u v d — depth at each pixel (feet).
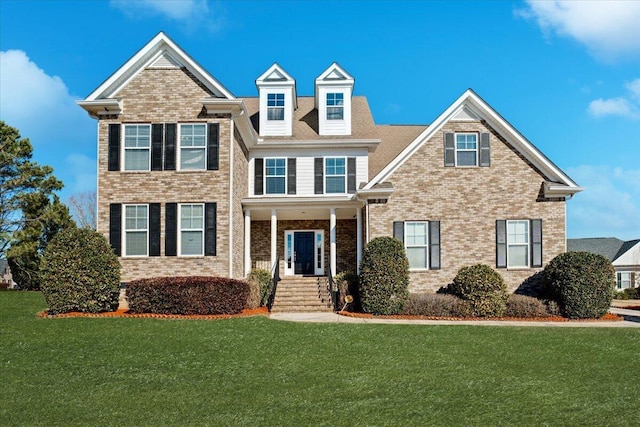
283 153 91.76
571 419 33.12
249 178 91.25
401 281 71.31
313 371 42.96
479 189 80.18
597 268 71.00
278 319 65.36
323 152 91.76
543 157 79.30
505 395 37.47
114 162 75.82
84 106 75.41
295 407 34.88
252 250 93.30
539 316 70.90
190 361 45.50
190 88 76.48
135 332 55.26
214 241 74.95
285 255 94.07
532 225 79.61
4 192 122.31
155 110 76.33
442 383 40.04
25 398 36.29
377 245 72.74
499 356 47.88
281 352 48.49
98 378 40.93
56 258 66.13
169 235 75.10
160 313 66.18
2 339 52.01
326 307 76.28
